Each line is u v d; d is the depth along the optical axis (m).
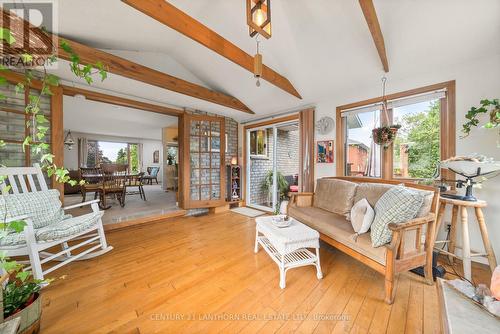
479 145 2.02
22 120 2.28
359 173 3.03
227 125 4.73
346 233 1.87
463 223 1.79
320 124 3.38
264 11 1.36
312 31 2.24
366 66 2.46
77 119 5.53
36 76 2.33
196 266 2.03
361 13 1.91
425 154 2.44
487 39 1.82
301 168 3.60
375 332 1.23
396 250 1.47
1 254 1.04
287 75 2.99
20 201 1.81
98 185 4.34
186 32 1.90
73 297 1.54
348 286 1.70
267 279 1.80
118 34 2.42
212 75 3.46
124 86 2.85
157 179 9.67
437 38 1.94
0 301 0.97
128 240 2.71
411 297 1.54
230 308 1.44
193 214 4.14
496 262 1.76
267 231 2.00
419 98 2.38
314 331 1.24
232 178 4.71
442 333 0.84
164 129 7.07
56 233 1.68
